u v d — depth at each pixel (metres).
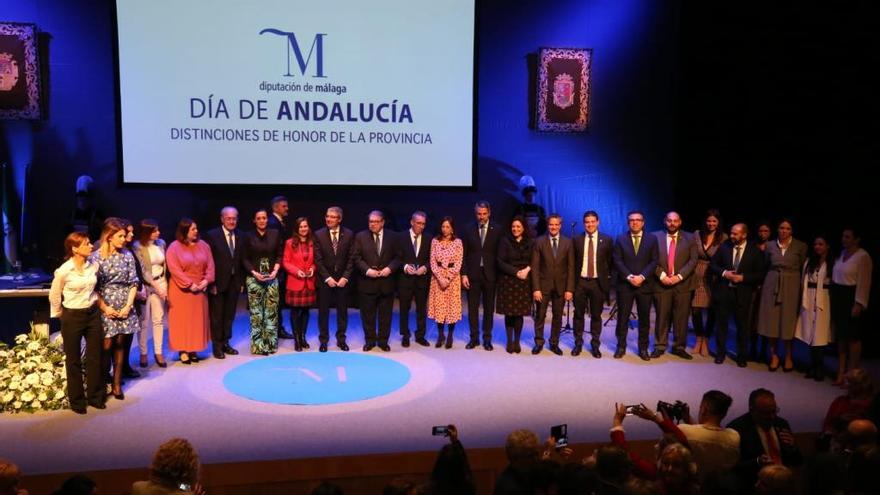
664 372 6.29
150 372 6.11
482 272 6.85
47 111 8.31
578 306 6.74
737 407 5.42
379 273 6.68
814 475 2.89
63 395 5.24
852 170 7.09
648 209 9.58
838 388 5.89
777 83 7.84
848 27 7.12
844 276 5.96
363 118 8.36
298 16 8.12
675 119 9.48
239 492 4.28
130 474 4.16
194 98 8.04
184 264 6.18
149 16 7.89
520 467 3.08
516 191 9.30
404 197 8.99
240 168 8.20
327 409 5.23
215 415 5.10
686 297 6.70
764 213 8.04
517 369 6.30
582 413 5.21
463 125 8.56
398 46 8.34
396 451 4.48
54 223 8.42
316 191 8.76
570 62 9.20
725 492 2.77
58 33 8.25
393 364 6.39
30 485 4.07
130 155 8.02
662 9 9.33
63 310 5.11
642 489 2.60
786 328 6.22
